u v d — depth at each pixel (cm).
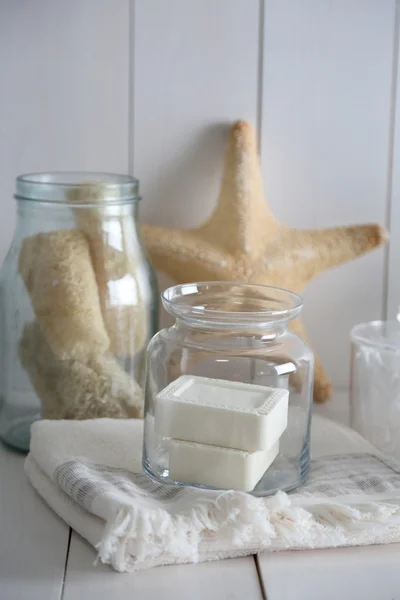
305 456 96
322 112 116
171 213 117
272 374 95
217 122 115
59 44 113
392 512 88
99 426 100
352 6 114
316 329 121
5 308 105
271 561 87
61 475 92
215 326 94
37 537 90
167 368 96
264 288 100
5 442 105
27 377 104
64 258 101
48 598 83
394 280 120
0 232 116
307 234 113
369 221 119
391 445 104
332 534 88
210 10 113
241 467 90
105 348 102
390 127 117
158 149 115
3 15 112
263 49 114
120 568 85
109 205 102
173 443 91
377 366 104
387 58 115
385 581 85
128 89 114
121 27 113
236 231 111
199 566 87
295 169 117
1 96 113
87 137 115
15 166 115
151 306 106
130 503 85
